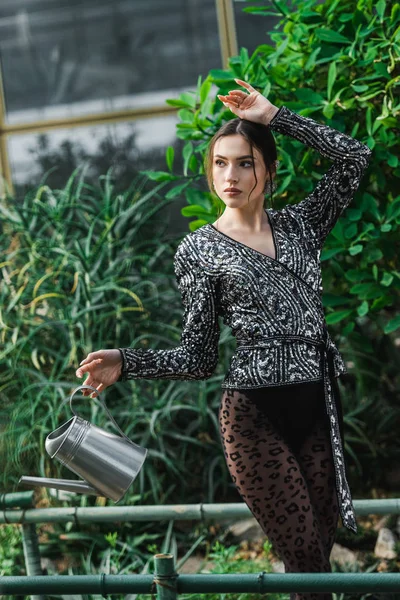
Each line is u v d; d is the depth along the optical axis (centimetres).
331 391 296
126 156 665
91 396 295
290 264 297
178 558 478
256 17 644
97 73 666
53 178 673
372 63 424
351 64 421
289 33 449
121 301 545
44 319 542
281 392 291
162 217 628
